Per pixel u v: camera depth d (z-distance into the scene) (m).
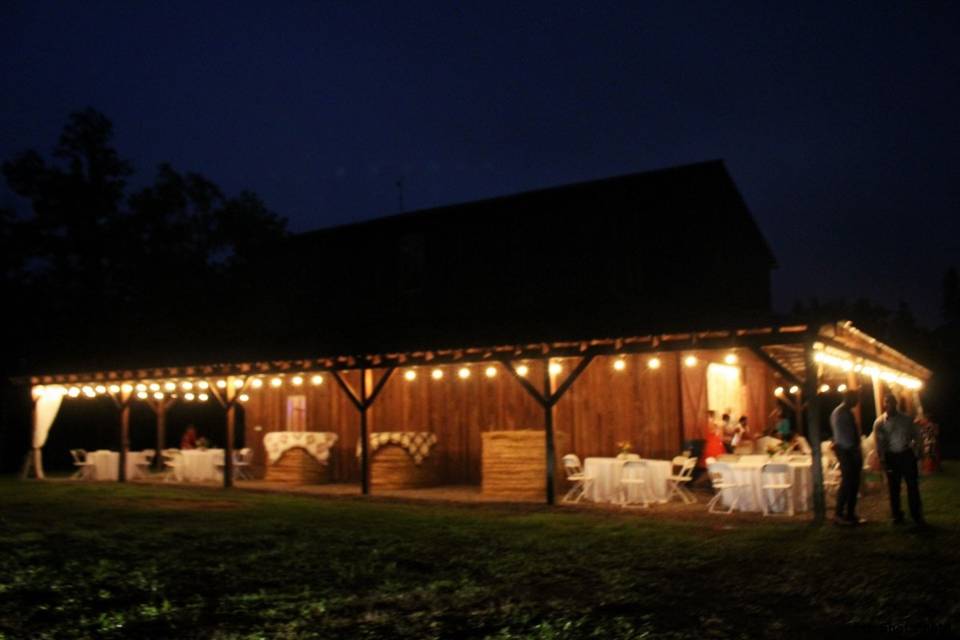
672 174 22.92
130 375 22.73
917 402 28.38
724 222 23.56
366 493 19.14
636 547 11.68
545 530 13.38
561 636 7.30
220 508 17.03
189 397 24.56
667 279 22.47
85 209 39.97
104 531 13.83
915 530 12.72
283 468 22.42
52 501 18.67
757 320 14.62
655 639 7.19
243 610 8.48
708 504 16.48
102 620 8.13
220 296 41.12
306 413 24.67
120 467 23.92
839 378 24.50
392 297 26.11
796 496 15.33
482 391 22.12
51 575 10.19
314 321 27.48
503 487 18.50
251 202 44.53
